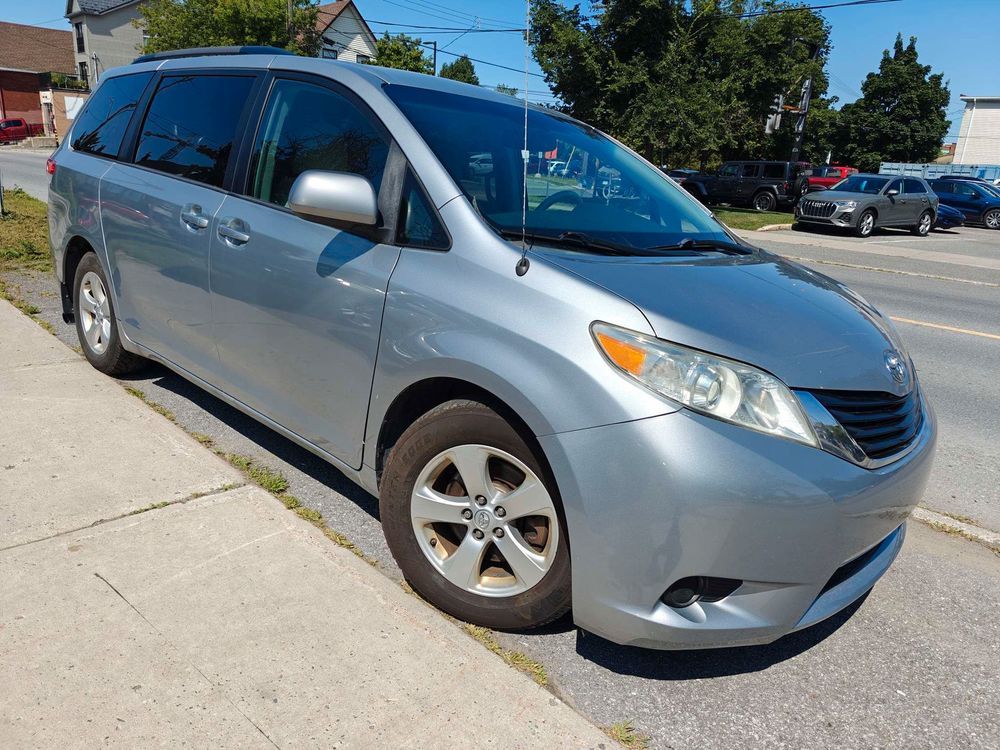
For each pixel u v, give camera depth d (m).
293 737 2.00
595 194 3.12
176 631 2.33
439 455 2.48
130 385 4.40
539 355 2.19
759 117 29.38
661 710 2.29
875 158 54.38
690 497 2.03
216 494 3.15
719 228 3.47
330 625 2.42
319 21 42.19
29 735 1.92
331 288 2.77
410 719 2.09
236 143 3.40
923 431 2.63
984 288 11.88
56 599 2.43
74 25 47.72
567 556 2.28
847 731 2.29
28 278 6.75
